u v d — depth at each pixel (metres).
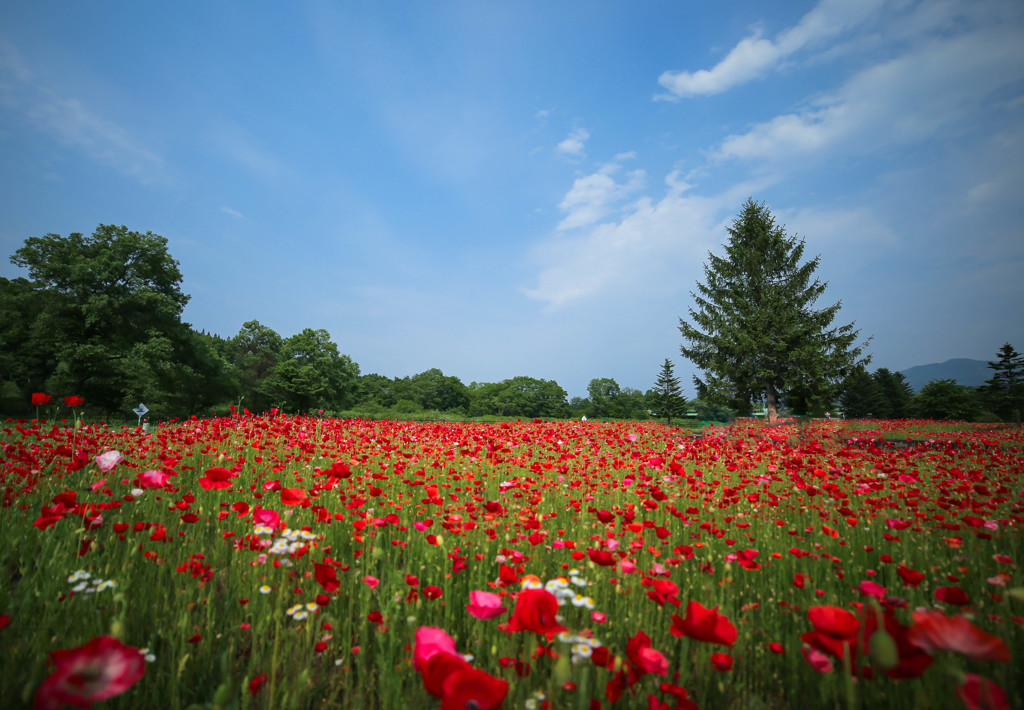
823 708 1.82
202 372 37.25
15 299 31.89
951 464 8.34
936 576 3.09
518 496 4.60
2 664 1.87
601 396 112.19
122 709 1.69
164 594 2.44
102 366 30.22
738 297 34.22
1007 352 55.78
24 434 6.55
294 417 12.74
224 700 1.33
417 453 7.73
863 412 69.00
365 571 2.84
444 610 2.49
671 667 2.13
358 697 1.91
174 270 36.69
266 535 2.47
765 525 4.22
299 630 2.21
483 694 1.05
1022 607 2.43
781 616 2.58
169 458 4.74
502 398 99.12
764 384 32.84
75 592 2.20
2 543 2.98
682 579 2.91
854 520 3.76
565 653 1.45
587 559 2.74
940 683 1.69
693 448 9.04
